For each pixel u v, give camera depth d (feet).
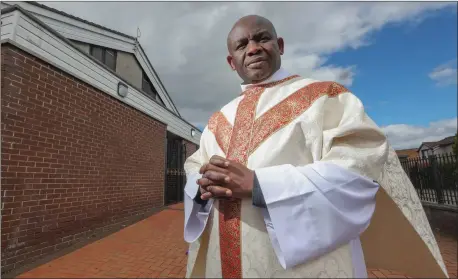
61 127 13.10
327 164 3.09
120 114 18.66
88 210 14.75
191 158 4.96
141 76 27.53
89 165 15.10
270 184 3.02
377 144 3.26
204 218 3.92
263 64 4.13
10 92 10.46
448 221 10.70
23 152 10.92
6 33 10.91
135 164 20.48
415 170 18.83
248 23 4.22
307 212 2.90
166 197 26.53
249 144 3.67
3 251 9.84
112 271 9.25
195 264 4.15
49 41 12.71
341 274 3.05
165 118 26.84
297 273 3.07
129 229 16.25
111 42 23.16
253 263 3.22
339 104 3.64
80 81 14.67
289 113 3.65
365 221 3.03
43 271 9.49
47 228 11.86
